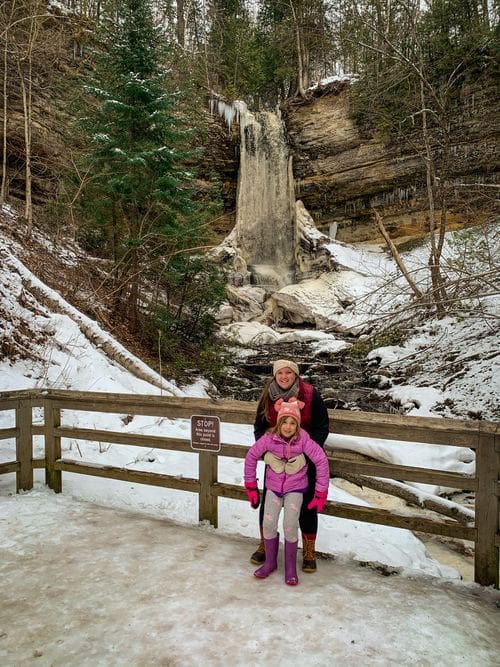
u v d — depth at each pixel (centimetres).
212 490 364
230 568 296
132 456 589
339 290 2102
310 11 3008
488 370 1038
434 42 2062
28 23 1478
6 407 416
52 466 433
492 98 2045
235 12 3481
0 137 1506
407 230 2453
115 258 1239
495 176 2105
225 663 207
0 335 796
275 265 2581
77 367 839
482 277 866
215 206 1362
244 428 862
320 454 286
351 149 2484
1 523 356
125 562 299
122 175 1114
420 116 2148
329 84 2544
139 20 1111
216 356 1277
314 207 2680
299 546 383
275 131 2675
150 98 1113
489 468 286
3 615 244
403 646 220
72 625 235
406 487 378
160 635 226
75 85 1549
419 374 1187
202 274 1324
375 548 427
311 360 1534
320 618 241
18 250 1148
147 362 1080
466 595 274
